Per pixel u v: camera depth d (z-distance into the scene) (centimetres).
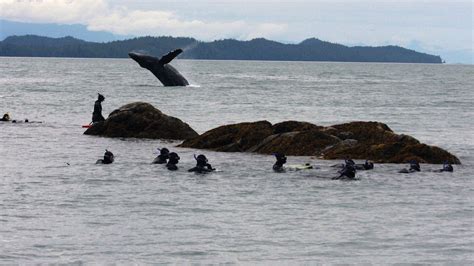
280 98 14950
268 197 4350
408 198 4375
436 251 3178
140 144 7044
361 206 4122
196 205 4088
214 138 6762
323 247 3228
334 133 6512
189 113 10912
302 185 4766
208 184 4769
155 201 4184
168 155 5709
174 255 3084
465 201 4309
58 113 10712
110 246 3203
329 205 4138
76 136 7650
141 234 3419
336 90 18950
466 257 3091
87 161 5769
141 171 5278
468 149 7106
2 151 6306
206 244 3253
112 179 4909
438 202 4266
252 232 3481
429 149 5950
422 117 11050
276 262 3003
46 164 5578
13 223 3588
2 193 4347
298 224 3653
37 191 4431
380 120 10438
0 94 14450
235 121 9881
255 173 5241
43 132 7962
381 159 5938
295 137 6397
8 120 9156
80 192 4422
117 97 13975
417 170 5412
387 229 3566
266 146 6469
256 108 12175
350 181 4931
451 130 9119
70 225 3572
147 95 14500
